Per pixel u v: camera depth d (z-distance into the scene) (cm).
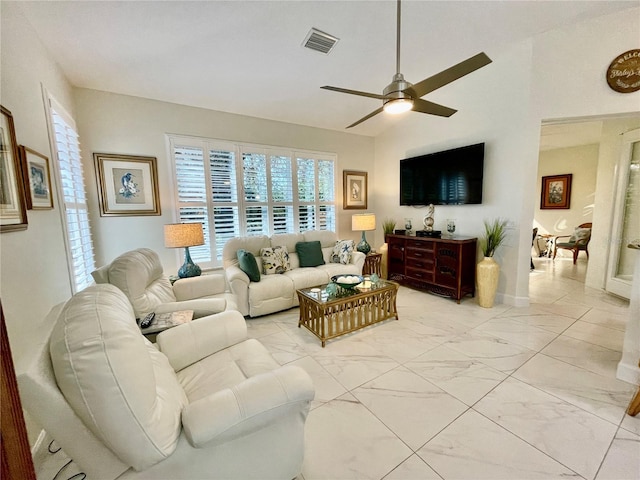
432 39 281
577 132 483
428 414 170
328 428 160
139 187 325
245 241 364
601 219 390
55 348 81
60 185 220
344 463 138
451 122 392
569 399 179
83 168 295
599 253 394
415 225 465
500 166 342
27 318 155
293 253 403
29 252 162
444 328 288
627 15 262
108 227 312
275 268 357
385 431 158
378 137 518
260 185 409
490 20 266
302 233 421
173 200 347
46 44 218
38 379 77
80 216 265
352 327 280
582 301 355
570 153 597
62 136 237
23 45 178
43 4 186
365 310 289
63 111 247
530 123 313
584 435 152
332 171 480
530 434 153
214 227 376
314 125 450
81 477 136
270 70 302
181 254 356
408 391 191
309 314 291
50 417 79
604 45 274
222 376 147
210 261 375
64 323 87
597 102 283
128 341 89
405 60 308
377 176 528
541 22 277
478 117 359
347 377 209
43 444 148
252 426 103
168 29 230
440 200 407
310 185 459
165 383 115
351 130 488
